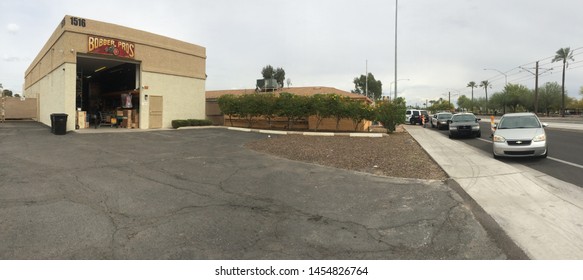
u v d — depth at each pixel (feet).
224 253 13.76
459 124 67.31
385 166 32.35
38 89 88.99
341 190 23.61
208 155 38.27
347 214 18.54
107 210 18.52
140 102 68.90
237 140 54.19
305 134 66.28
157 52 71.36
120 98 82.84
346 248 14.34
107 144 45.01
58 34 62.39
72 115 59.26
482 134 77.61
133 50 66.59
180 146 45.62
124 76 78.95
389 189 23.91
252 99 76.69
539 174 29.30
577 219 17.69
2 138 48.67
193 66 79.97
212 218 17.62
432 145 49.75
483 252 13.99
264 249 14.17
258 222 17.19
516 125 40.60
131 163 32.14
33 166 29.50
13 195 20.83
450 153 40.81
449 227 16.58
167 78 73.72
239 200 20.95
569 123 119.44
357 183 25.71
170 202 20.24
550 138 61.16
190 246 14.29
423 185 25.13
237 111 79.36
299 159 36.35
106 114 81.71
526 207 19.79
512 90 265.54
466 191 23.17
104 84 92.12
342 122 74.54
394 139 59.67
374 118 69.05
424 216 18.19
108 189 22.76
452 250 14.17
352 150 42.88
